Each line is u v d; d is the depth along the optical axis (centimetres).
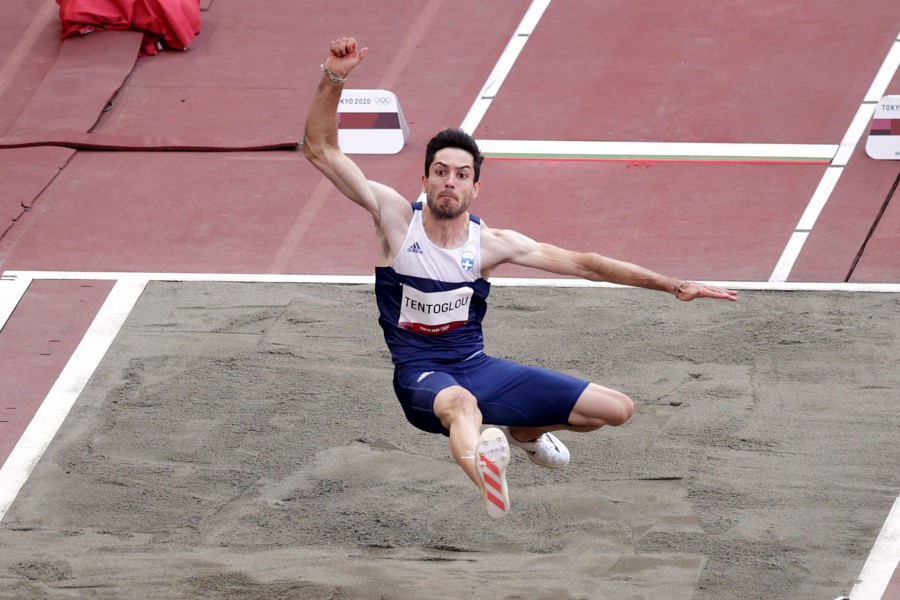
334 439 3075
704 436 3064
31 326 3541
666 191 4153
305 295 3666
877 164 4259
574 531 2773
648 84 4722
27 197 4131
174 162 4372
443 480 2942
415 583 2623
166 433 3100
